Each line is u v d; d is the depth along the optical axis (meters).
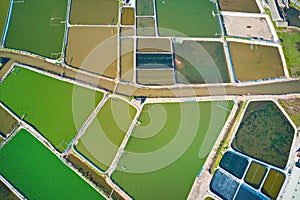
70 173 34.56
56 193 33.53
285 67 42.03
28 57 42.44
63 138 36.59
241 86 40.38
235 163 35.06
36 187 33.81
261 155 35.56
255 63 42.50
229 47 44.00
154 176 34.44
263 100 39.25
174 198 33.28
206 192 33.47
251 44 44.31
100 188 33.72
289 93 39.78
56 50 43.03
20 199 33.12
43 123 37.56
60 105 38.72
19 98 39.25
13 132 36.88
